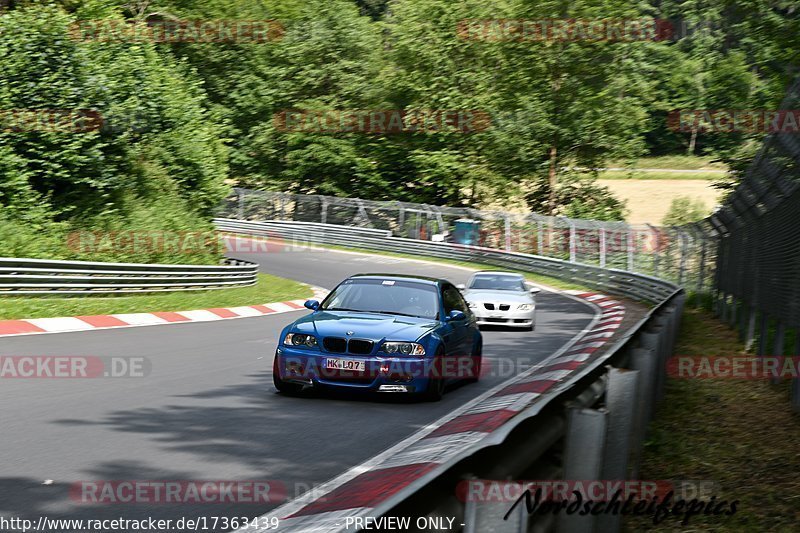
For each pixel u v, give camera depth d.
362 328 17.64
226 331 30.11
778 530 9.26
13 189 40.75
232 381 19.06
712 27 115.62
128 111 46.06
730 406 17.31
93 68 44.06
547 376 21.73
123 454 11.66
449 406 17.30
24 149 42.47
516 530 4.25
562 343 31.86
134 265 36.56
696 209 108.88
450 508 4.01
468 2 91.75
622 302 55.62
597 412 6.30
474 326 21.28
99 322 29.25
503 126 88.81
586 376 7.08
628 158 90.06
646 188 133.75
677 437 13.84
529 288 39.94
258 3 104.50
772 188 21.98
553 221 76.25
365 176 97.31
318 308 19.61
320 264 70.38
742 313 29.91
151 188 52.34
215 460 11.59
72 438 12.52
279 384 17.81
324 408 16.31
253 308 39.69
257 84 99.88
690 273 52.03
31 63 42.28
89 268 33.97
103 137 46.09
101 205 45.88
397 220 88.00
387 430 14.35
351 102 100.19
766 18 46.09
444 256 81.06
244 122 101.31
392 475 10.91
